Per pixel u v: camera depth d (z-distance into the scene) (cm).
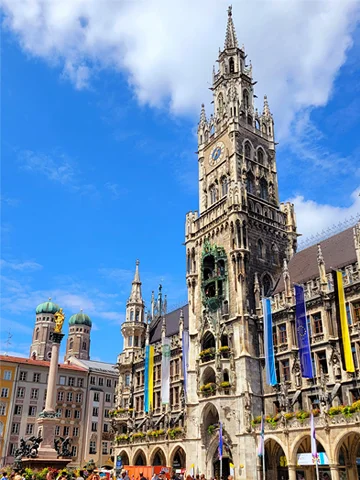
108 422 10881
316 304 5322
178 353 7419
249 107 8156
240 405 5556
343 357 4569
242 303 6028
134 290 9188
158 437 6925
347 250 5700
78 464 10000
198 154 8081
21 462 5000
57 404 10194
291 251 7050
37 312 16912
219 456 5259
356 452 4559
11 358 10075
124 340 8862
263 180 7456
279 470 5247
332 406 4622
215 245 6800
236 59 8362
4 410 9500
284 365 5509
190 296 7062
